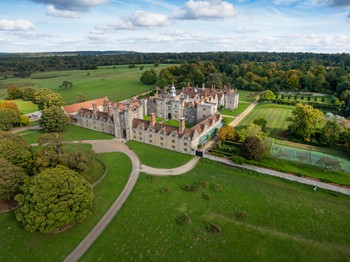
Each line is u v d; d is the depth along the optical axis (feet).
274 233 175.01
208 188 228.84
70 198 173.58
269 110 495.82
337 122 348.79
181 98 473.67
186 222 183.52
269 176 248.52
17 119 390.63
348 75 642.63
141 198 212.84
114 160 283.38
